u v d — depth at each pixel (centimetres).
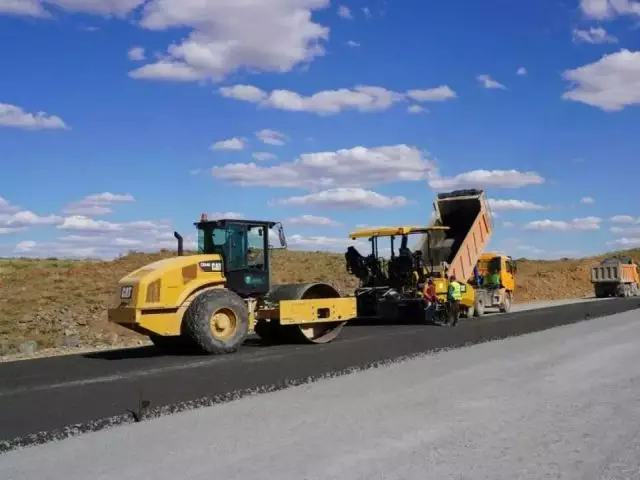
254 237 1599
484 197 2584
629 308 2705
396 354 1343
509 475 589
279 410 851
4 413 834
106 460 648
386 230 2275
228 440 712
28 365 1286
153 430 757
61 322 2458
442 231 2627
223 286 1514
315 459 640
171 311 1412
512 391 956
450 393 946
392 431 742
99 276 3681
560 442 692
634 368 1147
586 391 952
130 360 1341
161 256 4372
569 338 1593
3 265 4194
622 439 702
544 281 5231
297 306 1570
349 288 3800
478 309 2511
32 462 644
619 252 8756
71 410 848
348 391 969
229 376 1091
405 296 2188
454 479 579
